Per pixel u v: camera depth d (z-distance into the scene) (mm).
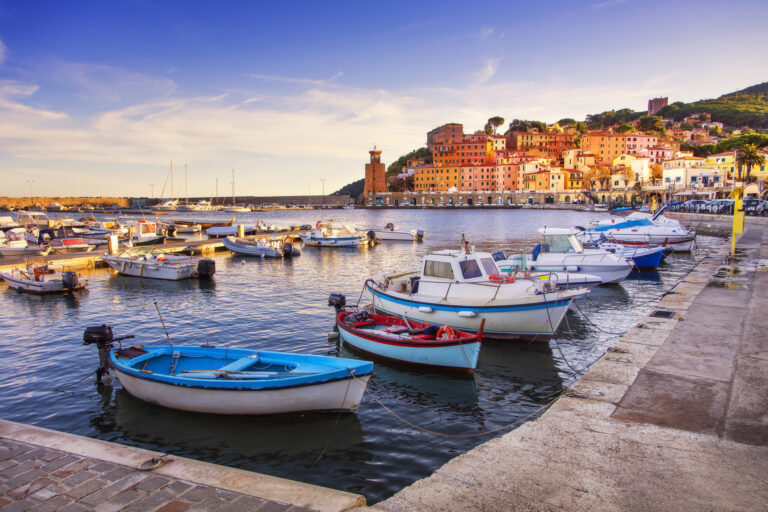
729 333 12312
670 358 10547
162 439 10016
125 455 6766
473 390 12641
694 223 62312
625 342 11852
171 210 161875
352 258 43812
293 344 16781
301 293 26516
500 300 15656
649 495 5609
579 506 5441
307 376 9953
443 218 113250
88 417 11188
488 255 17672
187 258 35312
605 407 8211
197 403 10648
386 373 13797
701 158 127750
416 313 17000
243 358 11680
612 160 152250
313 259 43312
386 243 57625
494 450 6855
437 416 11086
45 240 45562
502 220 101688
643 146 156500
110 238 38375
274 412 10359
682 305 15758
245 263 40844
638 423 7578
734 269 23672
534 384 13062
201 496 5680
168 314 21781
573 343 16562
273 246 46500
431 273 17328
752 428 7250
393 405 11688
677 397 8492
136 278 32562
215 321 20234
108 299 25609
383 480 8430
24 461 6641
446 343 13070
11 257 40031
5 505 5574
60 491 5852
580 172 152125
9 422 7996
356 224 94062
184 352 12312
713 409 7957
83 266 37094
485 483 5980
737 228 27922
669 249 38469
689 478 5953
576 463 6422
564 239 25359
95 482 6055
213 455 9352
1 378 13766
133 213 155375
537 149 175375
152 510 5398
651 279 29312
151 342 17344
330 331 18312
